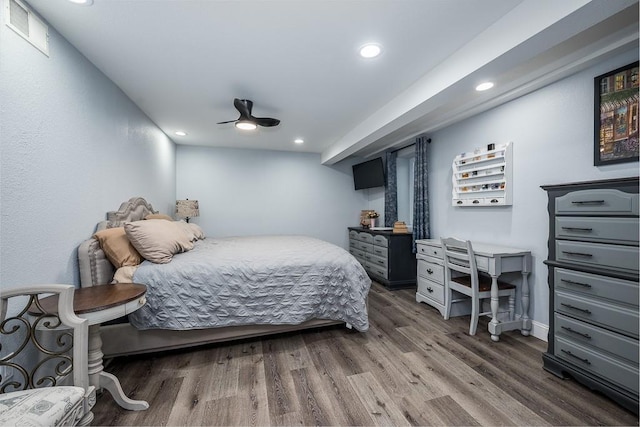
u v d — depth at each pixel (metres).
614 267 1.61
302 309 2.30
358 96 2.71
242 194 4.98
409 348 2.29
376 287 4.15
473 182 3.15
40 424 0.87
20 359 1.37
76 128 1.86
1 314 1.13
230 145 4.74
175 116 3.24
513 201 2.72
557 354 1.90
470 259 2.53
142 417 1.51
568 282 1.83
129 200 2.61
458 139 3.41
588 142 2.11
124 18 1.58
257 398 1.67
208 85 2.46
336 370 1.97
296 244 3.15
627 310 1.55
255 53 1.96
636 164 1.84
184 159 4.68
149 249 2.11
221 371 1.96
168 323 2.01
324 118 3.36
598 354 1.67
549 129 2.39
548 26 1.37
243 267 2.22
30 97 1.46
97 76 2.13
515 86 2.47
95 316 1.30
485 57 1.71
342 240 5.54
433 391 1.73
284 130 3.86
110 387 1.54
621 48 1.84
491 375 1.90
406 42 1.84
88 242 1.88
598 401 1.64
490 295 2.56
